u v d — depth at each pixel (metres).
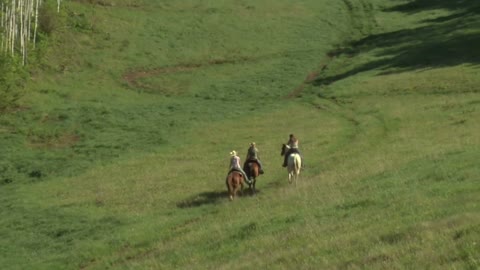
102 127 56.91
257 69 80.88
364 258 14.09
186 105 65.69
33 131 55.44
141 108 64.44
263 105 63.22
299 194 27.11
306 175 33.22
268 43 91.94
